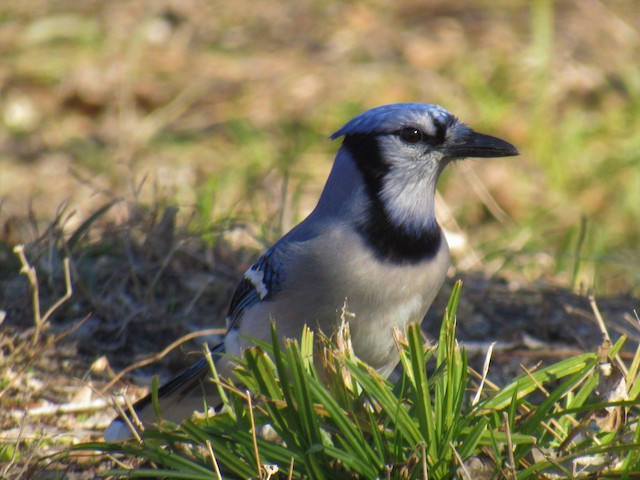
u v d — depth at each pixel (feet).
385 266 22.53
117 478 19.99
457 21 63.72
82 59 58.90
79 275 29.58
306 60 59.00
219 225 34.32
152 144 50.78
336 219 23.00
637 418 18.65
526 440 17.57
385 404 18.08
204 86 56.39
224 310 30.32
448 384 18.29
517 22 63.41
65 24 62.54
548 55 54.54
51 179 47.26
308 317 23.12
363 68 57.16
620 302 32.65
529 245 43.11
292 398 18.26
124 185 45.39
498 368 27.37
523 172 49.57
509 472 17.51
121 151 49.80
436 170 23.52
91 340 27.91
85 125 53.78
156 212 32.07
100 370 26.35
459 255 39.24
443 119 23.31
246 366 19.27
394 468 17.81
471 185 47.88
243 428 18.83
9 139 52.01
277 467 18.16
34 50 59.93
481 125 51.75
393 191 22.82
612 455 18.29
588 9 64.49
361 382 18.21
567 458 17.62
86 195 45.19
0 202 39.34
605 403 18.04
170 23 64.64
